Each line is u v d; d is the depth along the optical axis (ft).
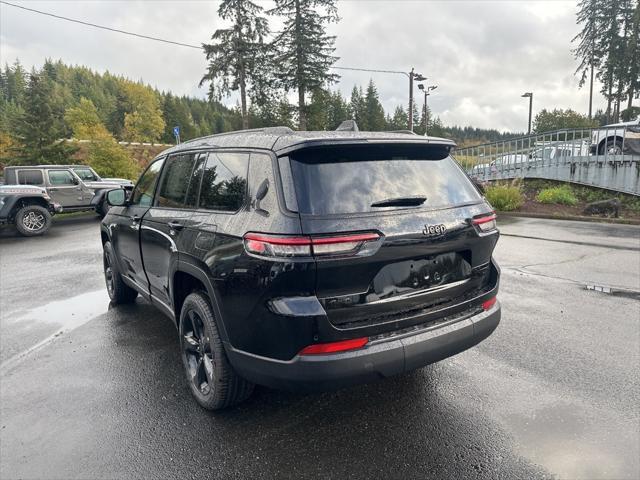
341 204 7.70
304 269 7.20
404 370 8.15
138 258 13.84
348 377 7.59
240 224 8.24
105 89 446.19
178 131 71.05
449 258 9.04
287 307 7.36
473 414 9.55
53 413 10.09
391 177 8.56
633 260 23.88
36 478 7.96
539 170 52.29
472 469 7.85
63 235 39.81
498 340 13.41
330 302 7.55
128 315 16.78
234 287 8.10
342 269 7.43
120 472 8.05
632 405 9.74
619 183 45.11
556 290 18.56
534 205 45.93
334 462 8.15
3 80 396.37
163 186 12.55
